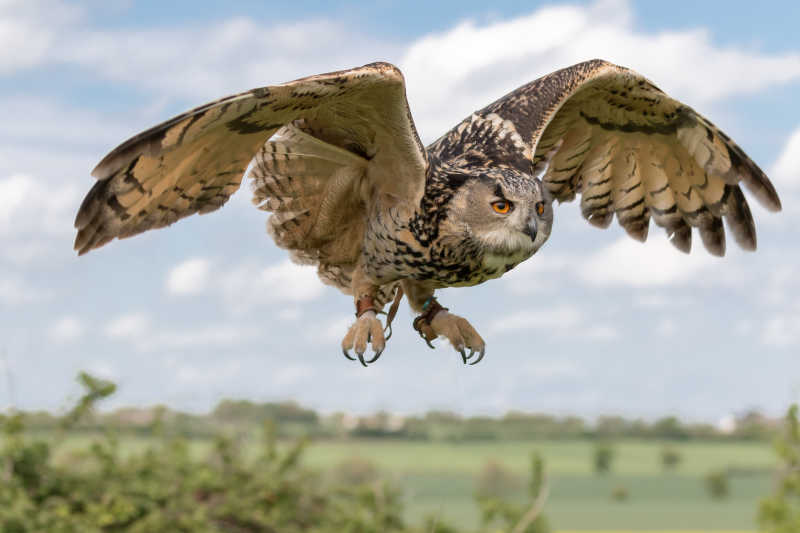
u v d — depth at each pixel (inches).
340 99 349.4
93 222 328.8
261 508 735.7
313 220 403.9
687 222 462.6
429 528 762.8
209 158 341.1
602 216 475.2
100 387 657.6
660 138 450.3
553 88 408.5
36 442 653.3
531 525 709.3
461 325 398.3
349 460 812.6
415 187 367.9
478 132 394.9
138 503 668.7
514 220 360.5
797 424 692.7
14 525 615.2
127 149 289.9
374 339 386.0
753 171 426.3
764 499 688.4
